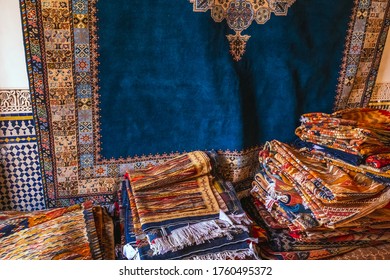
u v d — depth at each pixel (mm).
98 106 1353
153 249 1110
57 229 1244
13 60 1315
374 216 1269
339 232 1276
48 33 1215
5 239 1206
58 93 1295
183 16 1299
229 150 1495
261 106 1503
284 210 1314
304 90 1523
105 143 1409
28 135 1409
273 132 1555
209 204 1302
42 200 1517
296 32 1415
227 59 1380
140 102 1386
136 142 1440
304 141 1471
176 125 1454
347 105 1631
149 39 1308
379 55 1571
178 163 1410
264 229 1377
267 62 1437
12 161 1427
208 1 1291
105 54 1290
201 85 1401
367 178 1253
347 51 1515
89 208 1389
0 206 1475
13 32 1286
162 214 1222
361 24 1484
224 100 1428
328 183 1216
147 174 1392
